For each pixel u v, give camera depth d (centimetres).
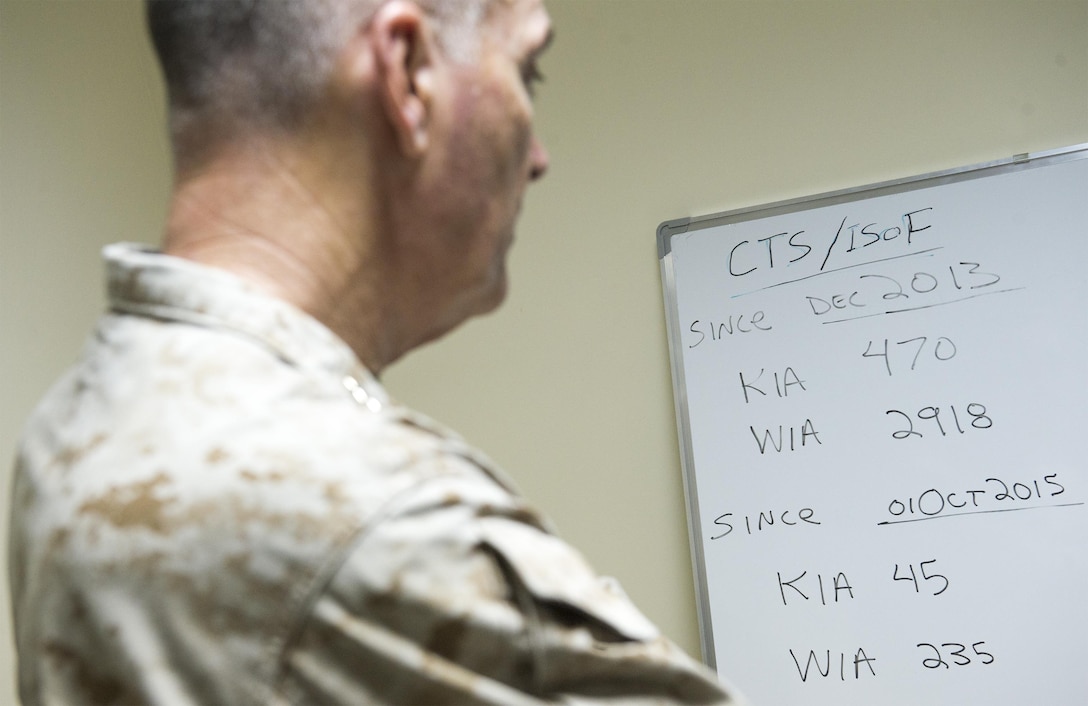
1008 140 158
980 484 149
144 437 37
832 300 160
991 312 152
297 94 46
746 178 170
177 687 34
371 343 51
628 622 40
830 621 151
